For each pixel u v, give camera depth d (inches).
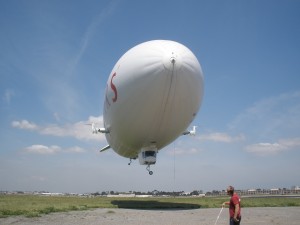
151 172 1579.7
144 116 1306.6
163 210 1397.6
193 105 1325.0
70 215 1118.4
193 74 1227.9
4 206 1432.1
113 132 1605.6
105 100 1533.0
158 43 1251.2
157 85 1199.6
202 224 901.8
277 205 1787.6
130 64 1238.9
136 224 884.0
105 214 1163.3
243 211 1376.7
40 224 873.5
